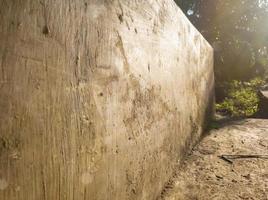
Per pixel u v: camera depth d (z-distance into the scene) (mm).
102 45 1490
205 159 3408
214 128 4973
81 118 1316
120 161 1721
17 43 955
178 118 3084
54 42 1131
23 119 982
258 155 3537
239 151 3701
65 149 1206
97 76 1445
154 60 2283
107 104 1551
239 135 4492
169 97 2717
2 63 902
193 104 3844
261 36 13180
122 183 1759
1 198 907
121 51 1706
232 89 9758
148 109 2170
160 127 2471
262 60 13891
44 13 1074
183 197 2463
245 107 7645
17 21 954
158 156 2436
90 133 1390
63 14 1182
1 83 899
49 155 1110
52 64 1120
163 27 2500
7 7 917
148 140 2184
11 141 938
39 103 1054
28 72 1001
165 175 2652
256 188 2639
